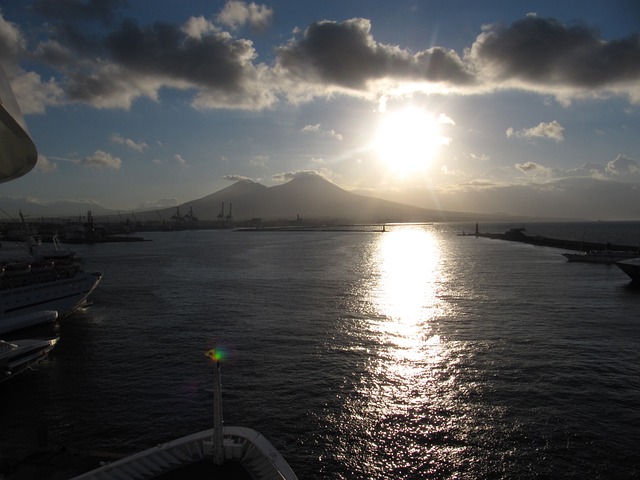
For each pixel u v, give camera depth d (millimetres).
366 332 54656
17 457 24672
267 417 32531
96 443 29656
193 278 108188
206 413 33344
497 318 61094
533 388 36688
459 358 44344
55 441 29953
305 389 37250
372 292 84562
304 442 29266
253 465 19859
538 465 26422
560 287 88062
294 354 46344
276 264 140250
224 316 64875
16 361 41531
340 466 26719
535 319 60188
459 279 101562
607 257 135875
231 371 41594
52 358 46938
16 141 17094
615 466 26141
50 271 72188
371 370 41406
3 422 32750
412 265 134375
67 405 35344
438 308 68688
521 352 45812
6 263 72562
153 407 34594
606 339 50188
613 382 37656
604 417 31703
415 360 44031
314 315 64625
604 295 78750
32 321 58219
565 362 42625
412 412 33031
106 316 67188
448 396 35594
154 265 141875
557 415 32094
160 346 50281
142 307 73375
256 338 52469
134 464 19938
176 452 20766
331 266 132875
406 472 26125
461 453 27844
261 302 75375
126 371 42531
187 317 64812
